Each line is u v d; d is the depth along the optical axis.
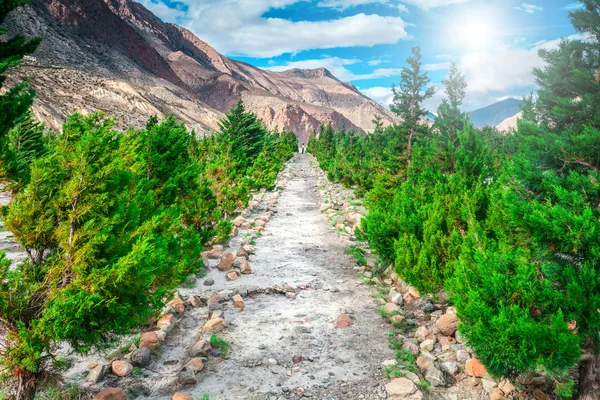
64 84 112.31
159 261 5.60
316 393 6.46
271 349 8.05
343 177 34.56
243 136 42.56
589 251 4.90
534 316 5.72
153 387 6.56
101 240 5.09
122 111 113.44
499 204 7.46
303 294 11.59
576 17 5.43
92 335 4.84
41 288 4.99
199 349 7.66
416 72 25.50
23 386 4.77
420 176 14.37
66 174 5.55
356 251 15.88
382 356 7.79
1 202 20.69
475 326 5.66
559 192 5.16
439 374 6.86
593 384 5.38
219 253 15.13
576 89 5.57
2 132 5.50
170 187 12.58
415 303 10.48
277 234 20.00
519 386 6.45
